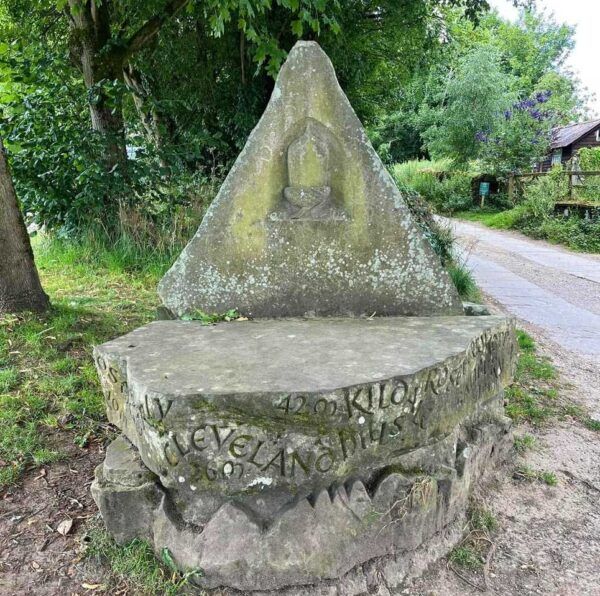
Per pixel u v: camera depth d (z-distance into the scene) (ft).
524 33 114.11
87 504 7.86
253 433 5.89
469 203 55.47
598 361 14.89
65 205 21.45
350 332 8.18
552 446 10.16
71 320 13.52
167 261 19.99
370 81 40.42
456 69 65.77
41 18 26.35
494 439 8.68
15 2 25.22
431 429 6.82
